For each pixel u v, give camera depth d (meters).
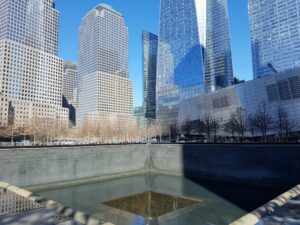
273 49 166.25
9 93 186.88
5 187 15.05
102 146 59.03
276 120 117.75
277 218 8.94
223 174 53.12
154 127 162.25
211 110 152.25
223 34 192.12
